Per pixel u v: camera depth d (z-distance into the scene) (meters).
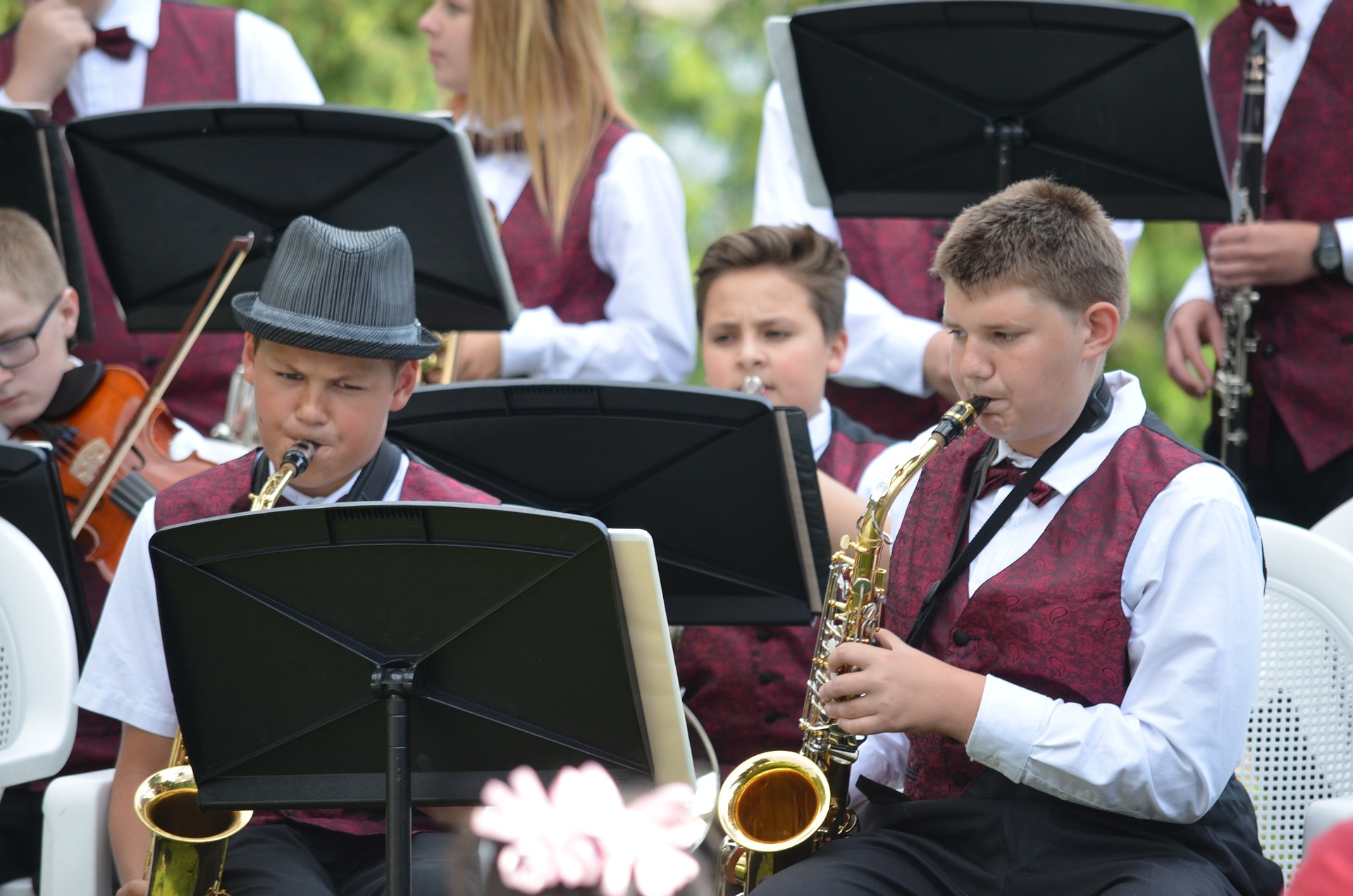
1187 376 15.32
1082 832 8.88
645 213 15.75
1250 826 9.36
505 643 8.18
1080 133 12.80
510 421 10.50
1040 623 9.01
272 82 16.94
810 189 13.87
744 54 31.33
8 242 12.45
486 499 10.39
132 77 16.56
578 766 8.42
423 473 10.42
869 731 8.84
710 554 10.63
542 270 15.72
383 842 10.07
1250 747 10.70
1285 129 14.91
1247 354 14.70
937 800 9.28
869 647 8.94
